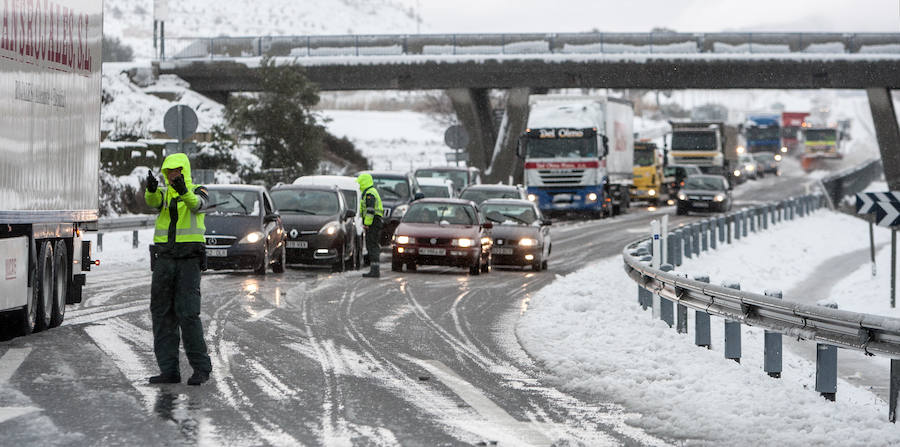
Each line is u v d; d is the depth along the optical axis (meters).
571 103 152.88
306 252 75.31
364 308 53.16
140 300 53.91
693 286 41.69
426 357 38.06
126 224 108.69
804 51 192.38
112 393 30.20
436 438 25.41
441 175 123.00
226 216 70.00
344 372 34.44
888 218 73.00
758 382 33.75
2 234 38.56
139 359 36.09
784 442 25.50
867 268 101.69
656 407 29.48
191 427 26.11
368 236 71.69
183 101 193.75
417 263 76.25
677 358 37.72
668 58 193.75
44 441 24.44
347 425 26.66
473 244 75.50
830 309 30.86
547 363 37.00
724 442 25.52
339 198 79.44
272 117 176.25
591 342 41.38
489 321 49.09
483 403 29.92
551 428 26.78
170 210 31.80
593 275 70.06
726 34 194.38
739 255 102.69
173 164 31.73
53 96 41.81
